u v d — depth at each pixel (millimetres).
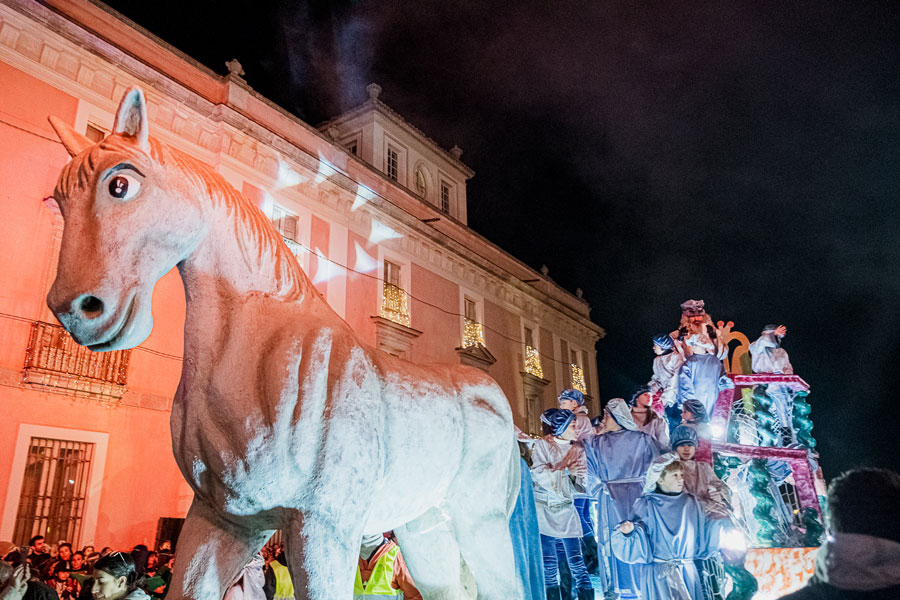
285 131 18406
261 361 2594
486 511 3410
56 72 13844
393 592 5160
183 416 2613
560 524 5824
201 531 2564
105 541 13305
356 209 20219
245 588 5348
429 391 3213
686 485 5297
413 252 22359
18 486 12375
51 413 13078
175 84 15609
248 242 2773
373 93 23688
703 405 6555
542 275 29734
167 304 15172
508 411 3725
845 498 1756
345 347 2771
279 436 2471
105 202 2402
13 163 13133
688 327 8289
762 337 8016
